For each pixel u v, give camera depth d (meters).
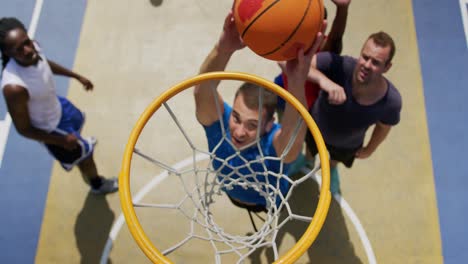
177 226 3.53
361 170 3.74
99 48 4.31
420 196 3.63
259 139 2.32
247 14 1.91
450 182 3.68
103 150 3.86
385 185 3.68
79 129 3.26
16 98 2.59
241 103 2.29
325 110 2.79
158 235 3.51
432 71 4.14
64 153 3.06
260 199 2.73
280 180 2.61
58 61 4.22
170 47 4.33
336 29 2.97
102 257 3.46
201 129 3.96
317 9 1.95
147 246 1.81
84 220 3.59
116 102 4.07
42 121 2.87
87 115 4.00
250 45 2.03
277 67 4.19
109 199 3.67
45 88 2.72
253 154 2.44
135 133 2.08
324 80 2.65
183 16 4.48
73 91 4.08
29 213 3.61
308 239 1.78
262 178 2.51
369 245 3.46
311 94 2.90
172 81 4.17
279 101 3.45
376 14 4.43
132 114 4.02
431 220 3.54
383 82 2.61
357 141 2.98
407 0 4.49
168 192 3.68
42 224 3.57
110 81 4.16
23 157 3.82
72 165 3.19
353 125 2.79
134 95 4.10
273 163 2.45
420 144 3.82
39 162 3.81
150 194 3.67
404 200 3.62
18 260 3.44
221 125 2.34
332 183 3.55
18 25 2.49
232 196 2.86
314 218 1.84
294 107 2.05
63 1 4.53
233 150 2.47
